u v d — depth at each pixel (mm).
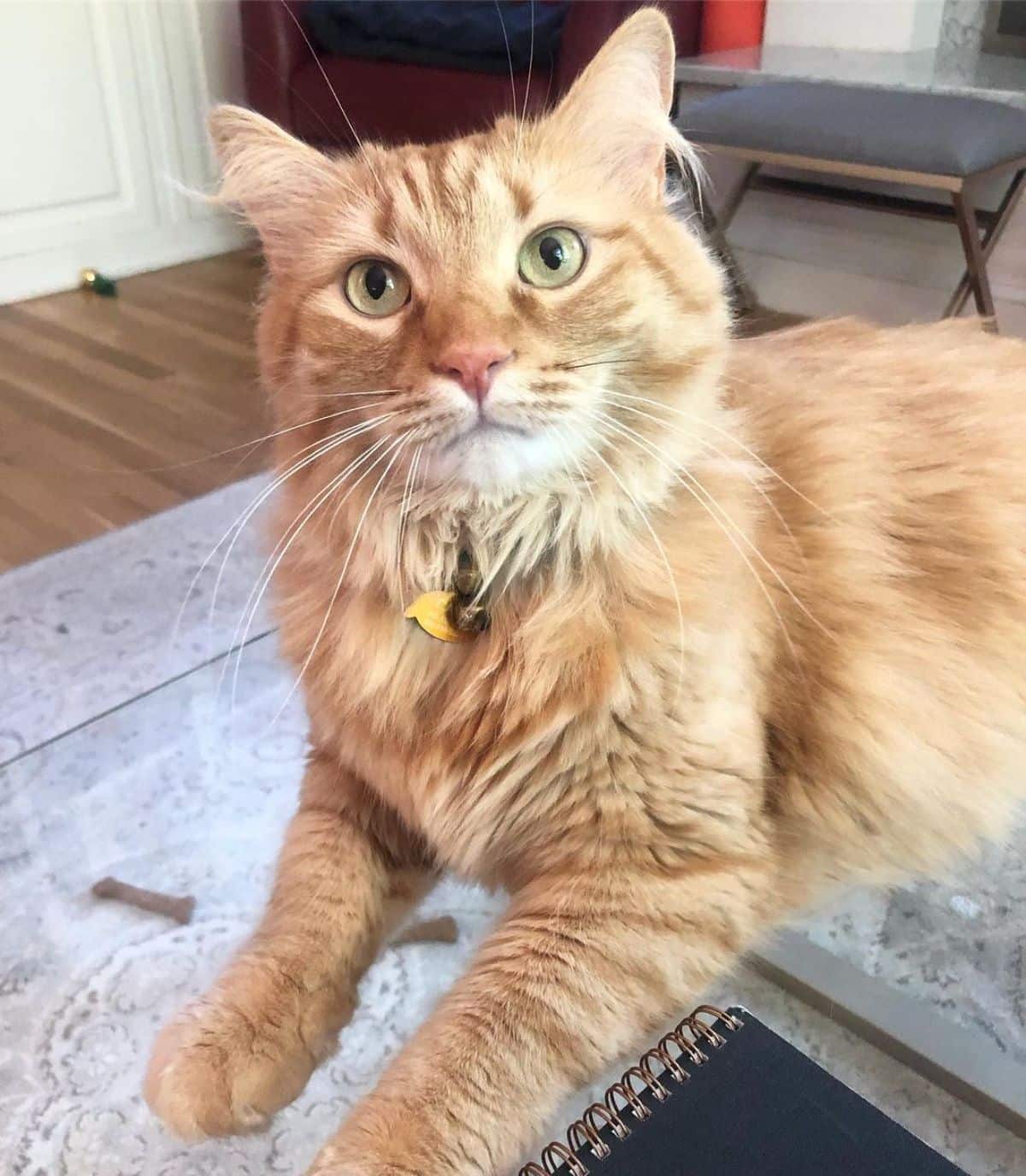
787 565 322
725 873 282
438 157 304
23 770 437
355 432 288
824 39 1061
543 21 978
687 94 1017
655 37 305
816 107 797
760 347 406
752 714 296
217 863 432
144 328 1068
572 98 306
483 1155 242
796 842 325
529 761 282
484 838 299
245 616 553
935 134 741
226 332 1056
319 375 299
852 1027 365
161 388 934
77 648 602
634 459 292
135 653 597
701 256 321
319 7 1118
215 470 795
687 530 298
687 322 301
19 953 406
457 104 1032
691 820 282
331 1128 324
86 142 1166
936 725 332
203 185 1268
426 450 280
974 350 406
